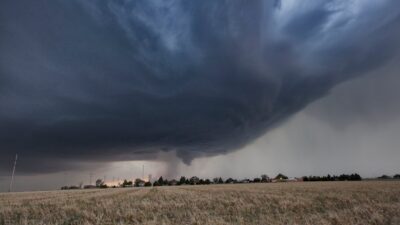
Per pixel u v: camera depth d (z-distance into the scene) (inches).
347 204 1006.4
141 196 1752.0
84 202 1341.0
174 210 948.6
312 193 1551.4
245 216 801.6
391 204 949.2
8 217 866.1
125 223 711.7
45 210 1005.2
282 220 695.1
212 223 666.8
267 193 1648.6
